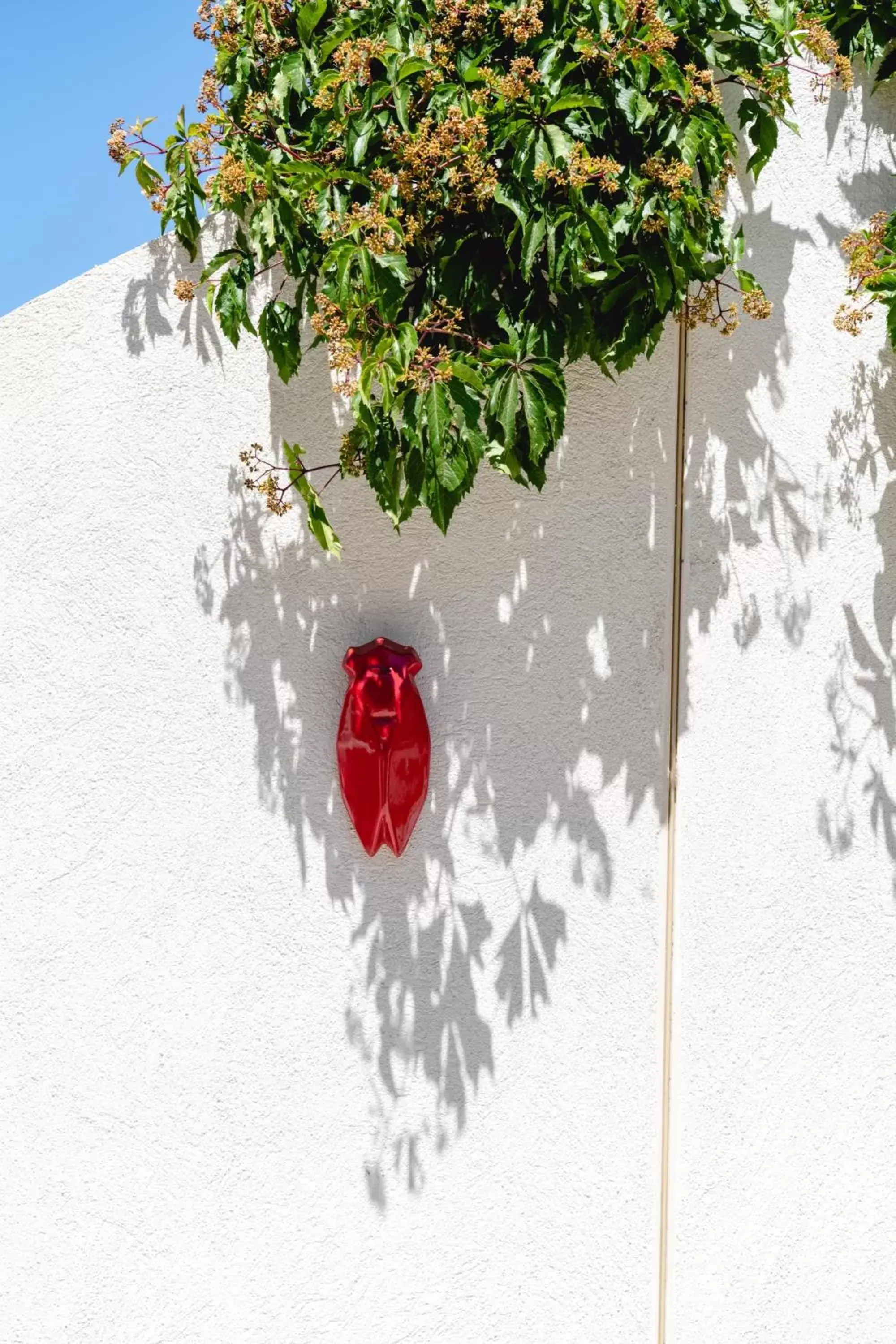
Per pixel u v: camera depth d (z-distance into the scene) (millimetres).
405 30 3064
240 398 3320
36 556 3279
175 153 3193
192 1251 3221
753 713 3387
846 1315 3330
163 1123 3236
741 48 3203
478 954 3303
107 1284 3209
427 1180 3260
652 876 3336
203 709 3293
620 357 3123
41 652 3271
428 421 2898
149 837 3268
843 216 3465
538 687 3338
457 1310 3246
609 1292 3264
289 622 3311
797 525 3426
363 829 3215
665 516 3373
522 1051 3293
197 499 3309
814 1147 3342
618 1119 3291
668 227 3012
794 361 3439
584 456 3371
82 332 3301
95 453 3295
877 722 3434
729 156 3363
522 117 2941
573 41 3010
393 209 2965
